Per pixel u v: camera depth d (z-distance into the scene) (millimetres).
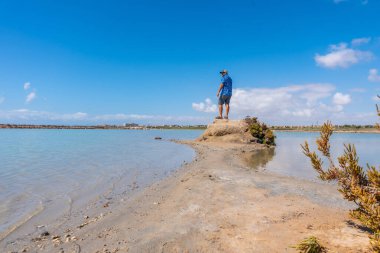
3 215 8891
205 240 6629
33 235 7391
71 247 6602
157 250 6246
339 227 6996
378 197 6059
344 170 6816
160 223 7797
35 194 11406
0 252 6465
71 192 11742
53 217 8750
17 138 49781
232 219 7855
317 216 7965
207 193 10508
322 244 6055
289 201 9539
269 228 7133
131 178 14594
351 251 5707
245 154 24250
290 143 38219
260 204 9164
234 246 6289
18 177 14836
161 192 11211
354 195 6438
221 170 14828
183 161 20578
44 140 45469
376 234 5520
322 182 12938
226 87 35219
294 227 7117
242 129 35281
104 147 33344
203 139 37500
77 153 26688
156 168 17703
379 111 6250
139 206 9508
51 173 16016
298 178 13859
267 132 34656
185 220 7922
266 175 14164
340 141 41844
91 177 14875
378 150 28188
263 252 5973
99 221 8227
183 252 6133
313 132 88125
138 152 27656
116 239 6906
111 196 11125
